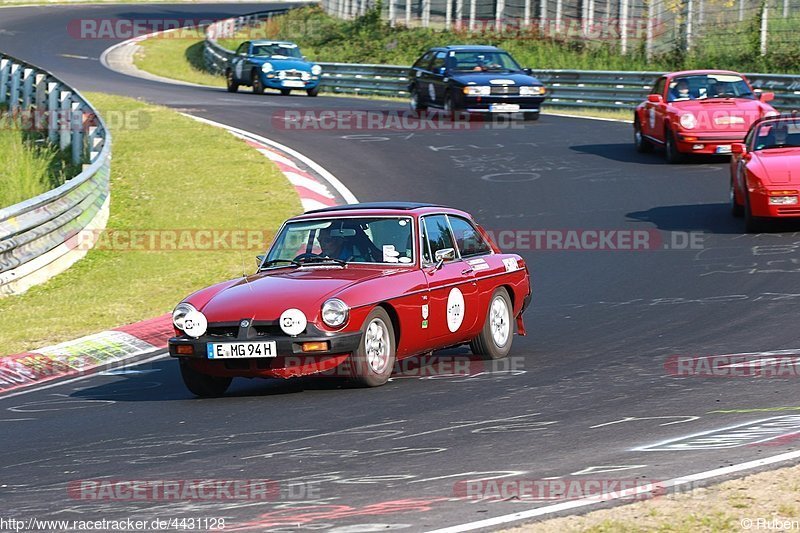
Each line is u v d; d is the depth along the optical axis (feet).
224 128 311.88
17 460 87.71
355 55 554.05
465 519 64.95
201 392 110.11
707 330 129.90
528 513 65.36
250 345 102.94
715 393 97.81
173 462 83.20
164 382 119.65
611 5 497.46
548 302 155.43
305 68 424.05
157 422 98.89
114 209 226.79
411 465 78.18
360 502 69.67
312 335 102.58
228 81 445.37
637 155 273.33
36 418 104.88
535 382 107.24
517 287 127.24
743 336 125.08
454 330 115.85
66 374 127.95
